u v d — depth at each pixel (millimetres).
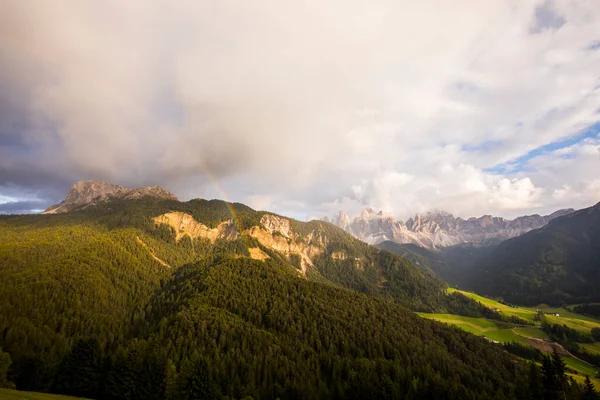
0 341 127188
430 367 132500
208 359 117125
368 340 152500
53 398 70875
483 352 168250
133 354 99250
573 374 164125
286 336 149375
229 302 177375
